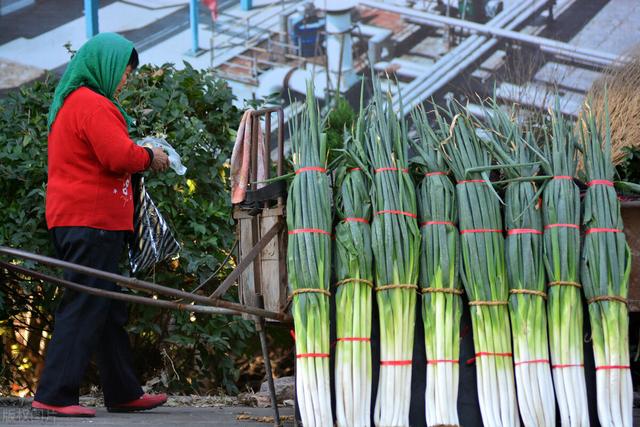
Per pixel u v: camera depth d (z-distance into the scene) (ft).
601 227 19.88
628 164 30.73
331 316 20.12
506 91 41.88
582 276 19.93
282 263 21.29
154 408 26.81
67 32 45.24
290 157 22.22
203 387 34.32
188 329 31.60
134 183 25.22
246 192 22.13
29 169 29.99
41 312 33.12
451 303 19.81
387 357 19.53
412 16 43.98
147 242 25.13
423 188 20.35
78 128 23.54
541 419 19.40
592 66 41.19
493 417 19.49
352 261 19.69
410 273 19.77
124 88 32.24
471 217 20.04
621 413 19.49
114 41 24.39
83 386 33.81
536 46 42.29
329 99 44.62
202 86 33.81
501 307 19.85
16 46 45.09
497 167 20.07
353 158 20.35
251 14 44.96
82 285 21.74
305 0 44.50
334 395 19.85
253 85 45.06
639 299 20.68
